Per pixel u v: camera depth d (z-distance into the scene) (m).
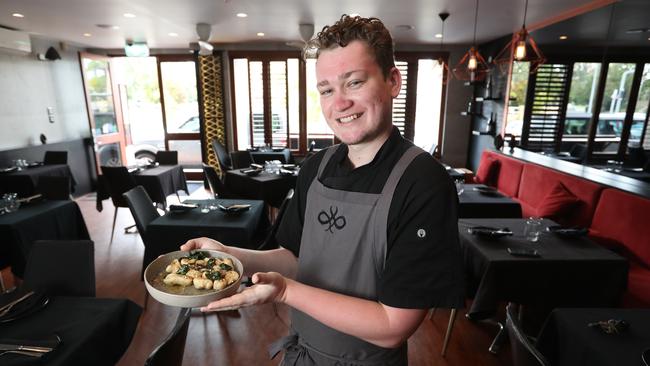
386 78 0.67
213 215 2.58
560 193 3.01
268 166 4.35
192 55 5.94
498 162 4.39
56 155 4.78
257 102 6.02
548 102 4.15
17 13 3.57
